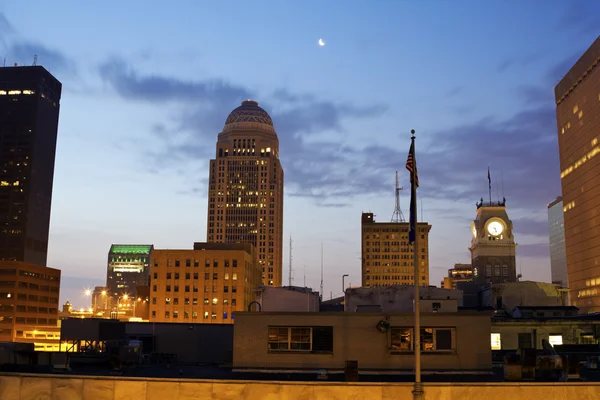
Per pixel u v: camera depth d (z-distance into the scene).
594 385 35.00
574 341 79.06
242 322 52.81
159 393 34.75
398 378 49.22
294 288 101.81
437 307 87.44
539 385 34.97
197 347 87.88
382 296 92.94
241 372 51.91
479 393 34.66
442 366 51.34
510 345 79.31
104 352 66.75
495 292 119.75
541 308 99.06
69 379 35.38
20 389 35.59
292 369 51.78
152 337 87.88
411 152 37.19
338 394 34.38
